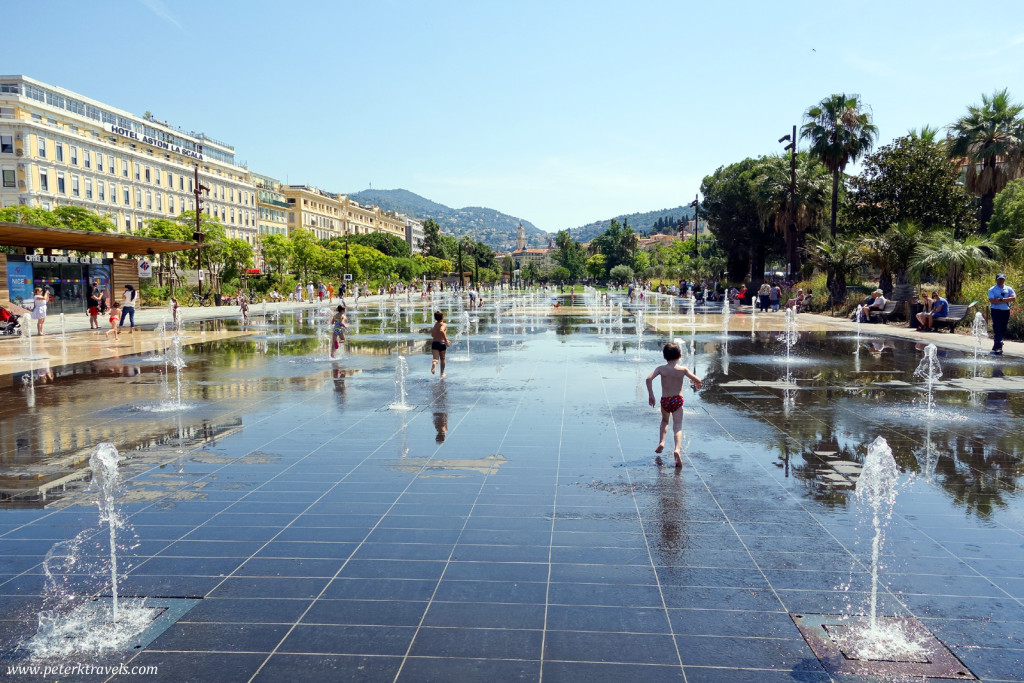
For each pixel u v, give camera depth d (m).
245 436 8.58
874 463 5.95
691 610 4.05
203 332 25.52
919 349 18.03
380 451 7.78
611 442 8.13
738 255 57.97
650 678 3.36
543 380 13.02
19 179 59.56
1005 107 30.97
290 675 3.40
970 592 4.27
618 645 3.67
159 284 52.09
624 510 5.77
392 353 18.12
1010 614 3.99
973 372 13.82
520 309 43.25
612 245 145.12
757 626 3.86
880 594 4.24
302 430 8.90
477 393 11.59
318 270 73.12
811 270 40.91
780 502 5.96
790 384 12.43
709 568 4.63
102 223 52.56
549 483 6.53
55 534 5.36
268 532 5.34
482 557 4.83
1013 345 18.23
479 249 170.62
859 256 31.72
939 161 37.50
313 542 5.13
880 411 9.94
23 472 7.08
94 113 72.12
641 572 4.57
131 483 6.64
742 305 42.94
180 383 13.02
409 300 63.06
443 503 5.98
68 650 3.66
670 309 40.81
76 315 33.66
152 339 22.47
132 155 73.50
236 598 4.25
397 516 5.67
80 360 16.80
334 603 4.17
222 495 6.26
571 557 4.82
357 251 86.06
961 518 5.55
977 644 3.66
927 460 7.27
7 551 5.02
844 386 12.21
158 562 4.80
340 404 10.72
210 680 3.37
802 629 3.83
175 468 7.15
